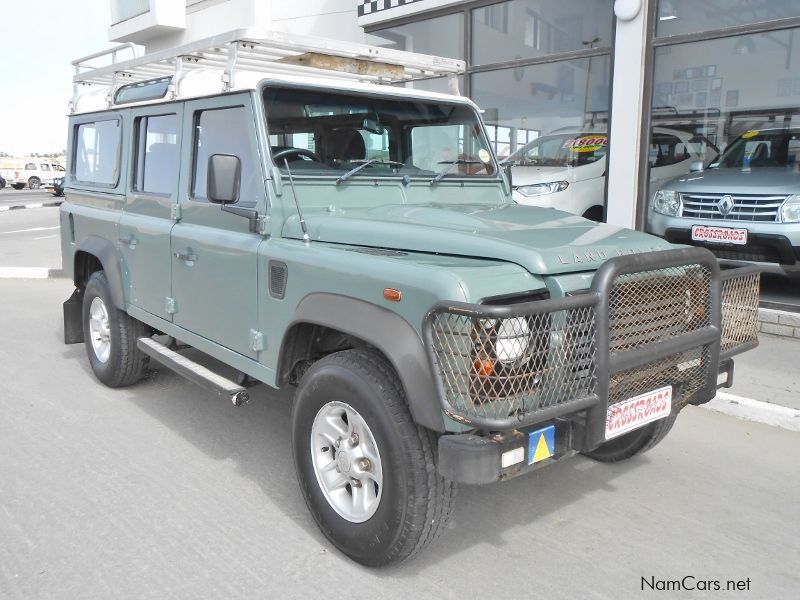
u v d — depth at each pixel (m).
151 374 5.49
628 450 3.89
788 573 2.95
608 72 7.53
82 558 2.98
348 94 3.81
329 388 2.93
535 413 2.38
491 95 8.70
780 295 6.62
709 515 3.44
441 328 2.40
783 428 4.52
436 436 2.68
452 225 3.22
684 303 2.97
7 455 4.03
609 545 3.16
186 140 4.06
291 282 3.19
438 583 2.84
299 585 2.81
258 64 4.14
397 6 9.31
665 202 7.14
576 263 2.75
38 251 13.47
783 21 6.25
